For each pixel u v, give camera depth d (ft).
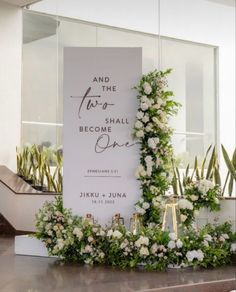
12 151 27.30
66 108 16.06
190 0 32.17
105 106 15.96
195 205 15.65
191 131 31.89
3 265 14.99
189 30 32.12
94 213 15.92
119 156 15.92
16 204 23.76
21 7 27.68
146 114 15.65
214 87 32.91
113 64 15.94
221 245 15.28
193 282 12.71
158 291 12.04
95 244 15.14
